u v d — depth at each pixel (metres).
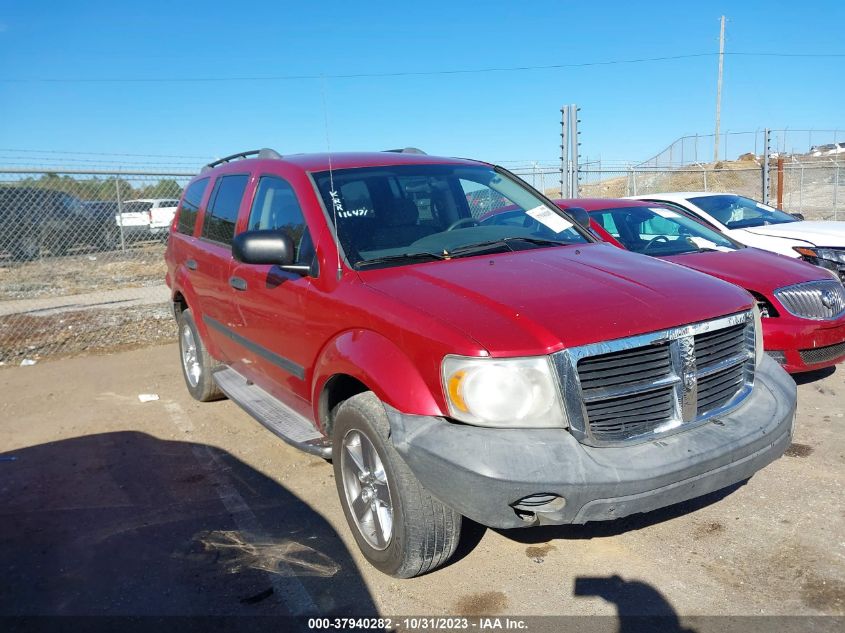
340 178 4.16
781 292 5.46
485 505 2.76
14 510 4.28
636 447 2.91
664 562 3.44
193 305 5.73
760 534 3.64
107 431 5.66
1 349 8.55
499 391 2.81
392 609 3.16
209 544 3.79
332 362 3.43
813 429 5.00
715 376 3.23
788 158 25.11
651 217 7.04
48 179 12.90
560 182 13.09
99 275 13.93
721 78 48.31
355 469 3.47
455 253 3.81
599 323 2.93
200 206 5.81
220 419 5.82
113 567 3.59
